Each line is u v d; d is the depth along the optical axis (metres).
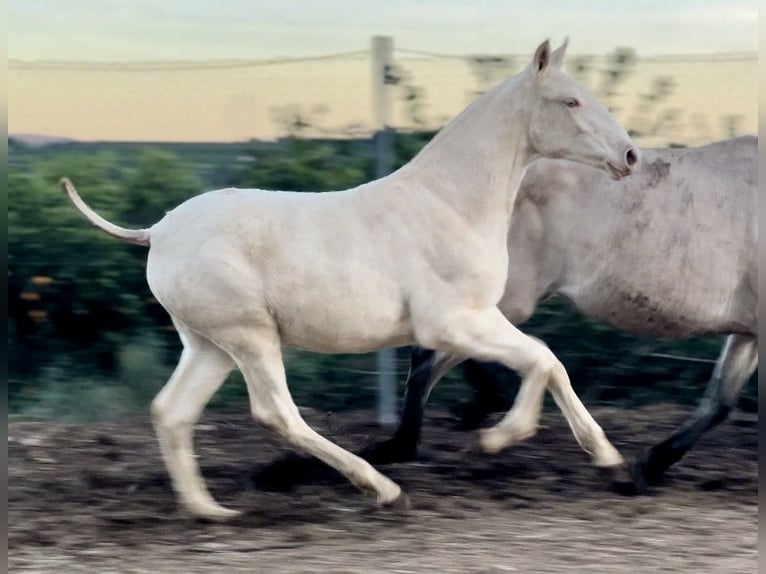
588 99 5.54
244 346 5.48
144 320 7.75
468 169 5.56
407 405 6.42
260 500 5.99
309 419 7.47
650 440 7.18
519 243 6.29
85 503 5.97
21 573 5.07
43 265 7.63
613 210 6.21
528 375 5.48
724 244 6.21
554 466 6.61
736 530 5.62
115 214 7.67
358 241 5.46
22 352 7.72
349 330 5.49
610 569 5.08
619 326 6.40
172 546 5.38
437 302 5.47
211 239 5.44
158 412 5.61
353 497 6.03
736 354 6.45
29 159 7.82
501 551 5.30
